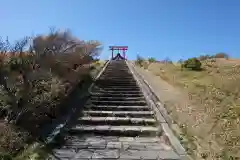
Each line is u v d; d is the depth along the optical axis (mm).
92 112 8273
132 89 11883
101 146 5898
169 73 15461
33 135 6160
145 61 25750
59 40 9688
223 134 5766
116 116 8180
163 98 9531
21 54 7238
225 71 12508
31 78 6898
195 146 5523
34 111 6844
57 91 7992
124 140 6398
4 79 6449
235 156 4816
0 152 4898
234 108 6992
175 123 7043
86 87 11711
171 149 5668
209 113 7137
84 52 12938
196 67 15297
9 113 6465
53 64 8688
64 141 6199
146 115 8148
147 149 5691
